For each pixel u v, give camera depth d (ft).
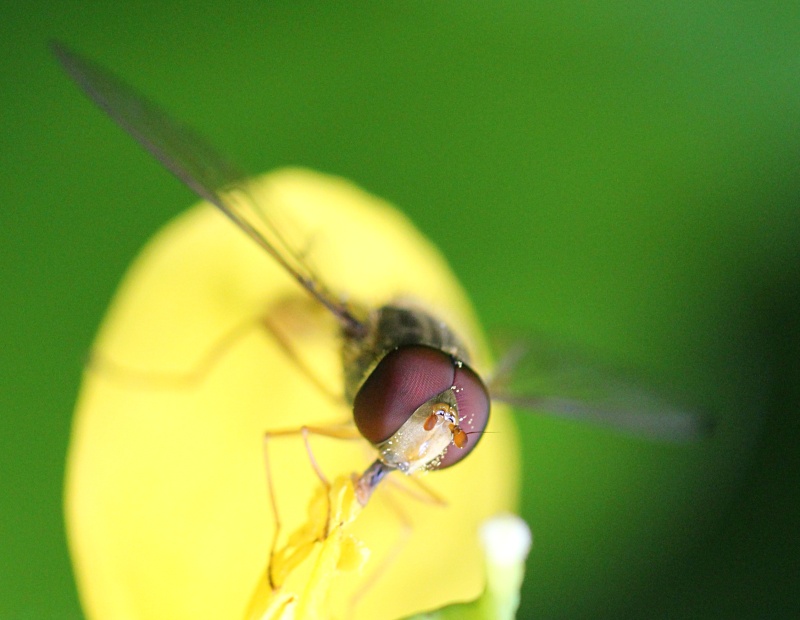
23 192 0.22
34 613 0.21
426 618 0.19
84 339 0.22
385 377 0.20
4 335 0.22
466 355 0.21
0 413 0.22
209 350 0.21
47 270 0.22
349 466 0.20
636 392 0.22
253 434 0.20
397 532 0.21
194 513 0.20
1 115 0.22
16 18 0.22
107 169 0.22
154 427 0.20
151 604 0.20
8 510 0.21
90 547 0.20
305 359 0.21
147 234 0.22
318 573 0.19
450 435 0.20
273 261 0.21
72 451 0.20
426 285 0.21
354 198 0.21
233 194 0.21
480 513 0.21
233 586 0.20
